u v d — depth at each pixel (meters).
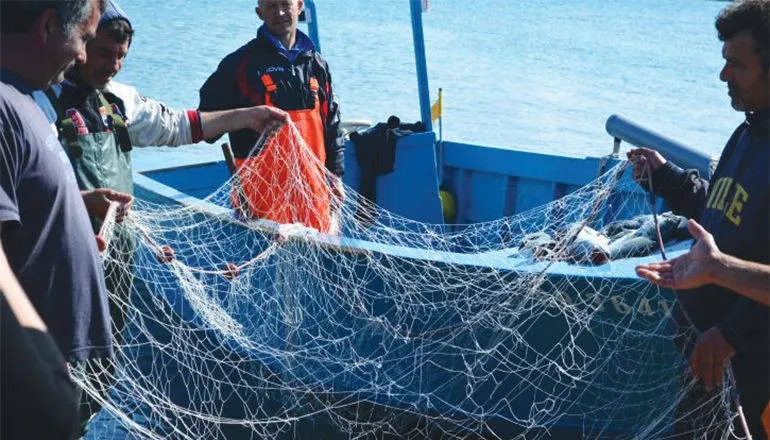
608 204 5.05
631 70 16.39
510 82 15.14
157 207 4.91
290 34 4.67
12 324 1.29
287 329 4.20
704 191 3.34
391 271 3.89
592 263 3.69
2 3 2.33
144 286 4.84
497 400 3.85
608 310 3.59
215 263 4.48
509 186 6.06
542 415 3.80
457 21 21.66
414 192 5.94
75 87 3.21
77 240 2.46
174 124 3.72
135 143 3.59
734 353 2.72
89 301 2.51
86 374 3.10
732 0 2.84
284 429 4.28
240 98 4.59
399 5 23.77
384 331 3.98
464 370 3.86
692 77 15.94
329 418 4.17
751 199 2.73
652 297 3.54
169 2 21.31
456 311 3.81
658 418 3.52
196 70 14.01
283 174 4.27
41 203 2.37
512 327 3.72
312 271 4.09
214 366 4.48
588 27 21.23
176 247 4.68
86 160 3.18
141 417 4.07
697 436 3.12
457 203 6.30
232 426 4.30
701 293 2.93
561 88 14.84
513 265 3.71
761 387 2.81
